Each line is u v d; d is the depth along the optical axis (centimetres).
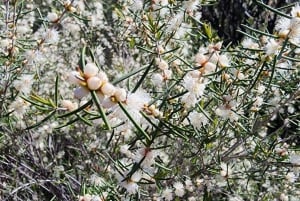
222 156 223
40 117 270
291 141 260
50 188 283
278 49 153
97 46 371
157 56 197
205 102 205
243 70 198
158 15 224
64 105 127
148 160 141
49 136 298
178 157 230
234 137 229
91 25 354
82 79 95
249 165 265
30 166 292
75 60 370
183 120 179
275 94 229
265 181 281
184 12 196
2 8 253
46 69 337
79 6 265
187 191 234
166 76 173
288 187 277
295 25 143
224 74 187
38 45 199
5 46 212
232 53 218
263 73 192
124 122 138
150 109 136
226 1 525
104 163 273
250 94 210
